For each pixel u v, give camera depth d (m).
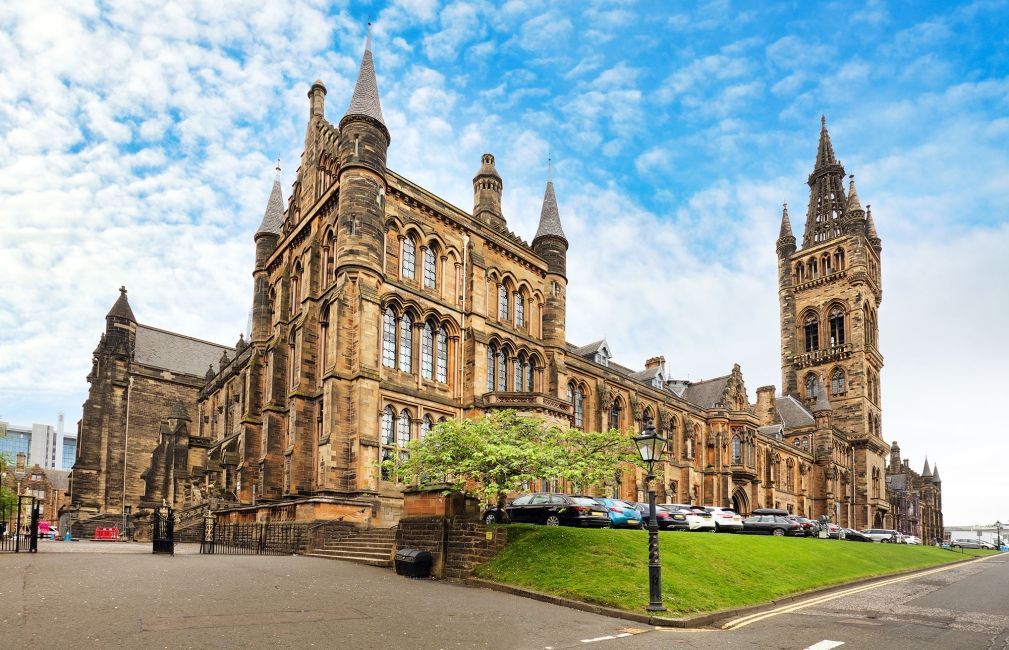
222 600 16.89
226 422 63.72
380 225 40.59
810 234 119.00
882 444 112.06
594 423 62.38
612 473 28.55
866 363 109.81
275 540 35.44
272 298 51.53
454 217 46.25
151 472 61.97
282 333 46.72
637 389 69.06
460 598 20.14
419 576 24.72
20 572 20.09
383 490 37.56
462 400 44.72
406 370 41.81
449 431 27.64
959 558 61.25
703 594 21.42
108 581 18.80
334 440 36.81
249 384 49.19
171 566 22.86
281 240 50.91
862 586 29.91
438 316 44.34
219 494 49.47
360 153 40.34
